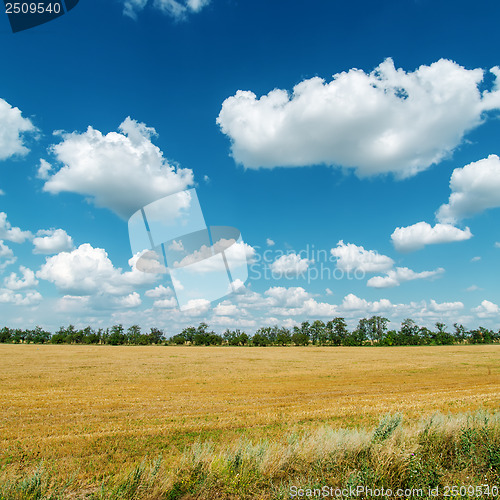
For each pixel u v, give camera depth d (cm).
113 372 3431
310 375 3300
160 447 1009
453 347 9362
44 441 1082
